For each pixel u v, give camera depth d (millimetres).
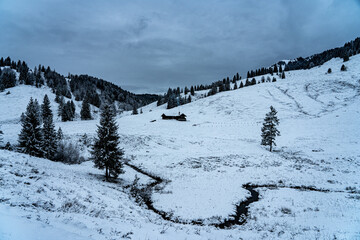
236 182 26500
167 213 17656
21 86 150375
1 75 157000
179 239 9250
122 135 56438
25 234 4746
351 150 38812
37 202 8602
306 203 17797
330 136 50344
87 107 99812
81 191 14133
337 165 31766
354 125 54406
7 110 103188
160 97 174375
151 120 90562
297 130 60875
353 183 23203
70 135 51094
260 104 98375
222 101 111688
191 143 55219
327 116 67688
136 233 8188
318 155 39031
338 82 102062
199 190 23547
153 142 53250
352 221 12281
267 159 38906
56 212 8078
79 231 6434
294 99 96875
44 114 70188
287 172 30062
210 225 15297
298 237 10734
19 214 6301
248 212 17516
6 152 20734
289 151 45375
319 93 96250
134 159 40156
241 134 65562
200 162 38031
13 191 9086
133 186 22016
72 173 23062
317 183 24359
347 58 146625
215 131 70312
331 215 13914
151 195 22203
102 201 13758
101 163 25453
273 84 129500
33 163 19859
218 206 18875
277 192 22109
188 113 103312
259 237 11562
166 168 34625
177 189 24047
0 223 5035
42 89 158500
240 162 37406
